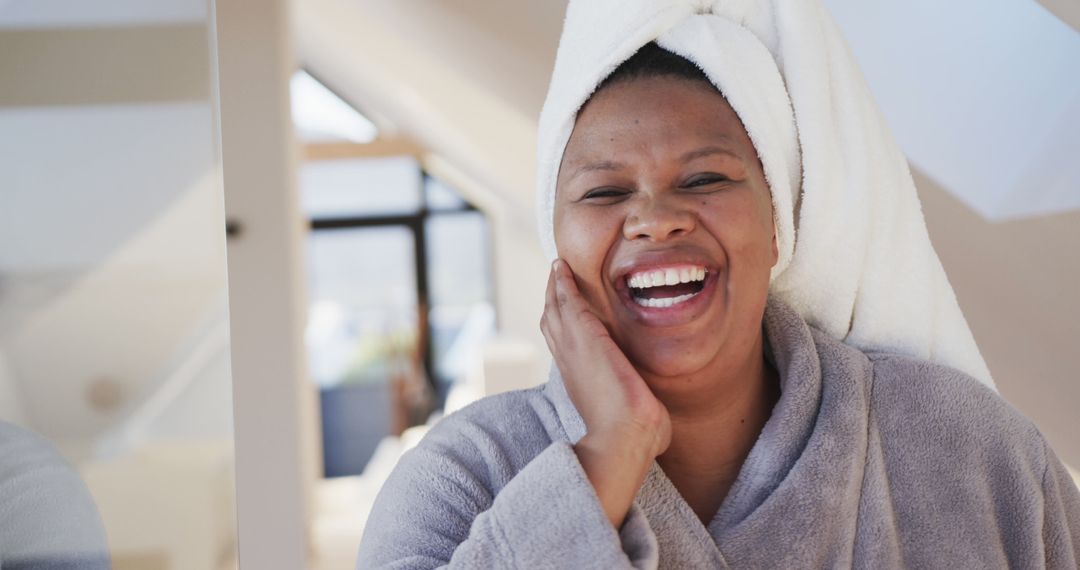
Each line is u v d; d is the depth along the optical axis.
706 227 0.88
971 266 1.98
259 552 2.77
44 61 0.98
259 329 2.79
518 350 5.46
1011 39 1.82
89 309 0.98
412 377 8.65
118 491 0.98
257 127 2.85
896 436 0.95
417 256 8.98
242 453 2.78
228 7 2.82
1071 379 1.89
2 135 0.96
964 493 0.94
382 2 3.46
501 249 8.65
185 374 1.00
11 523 0.93
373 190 9.00
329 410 8.66
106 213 0.99
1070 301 1.75
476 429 0.94
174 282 1.00
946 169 1.86
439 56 3.71
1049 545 0.96
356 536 4.25
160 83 0.99
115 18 0.99
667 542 0.88
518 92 3.21
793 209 1.03
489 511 0.81
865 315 1.06
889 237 1.04
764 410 0.98
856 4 2.02
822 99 0.99
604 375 0.87
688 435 0.94
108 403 0.98
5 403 0.95
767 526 0.88
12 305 0.96
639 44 0.89
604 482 0.83
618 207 0.89
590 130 0.91
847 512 0.90
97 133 0.99
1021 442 0.96
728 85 0.91
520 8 2.31
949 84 1.91
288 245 2.86
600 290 0.91
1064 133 1.72
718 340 0.89
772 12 0.99
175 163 1.01
